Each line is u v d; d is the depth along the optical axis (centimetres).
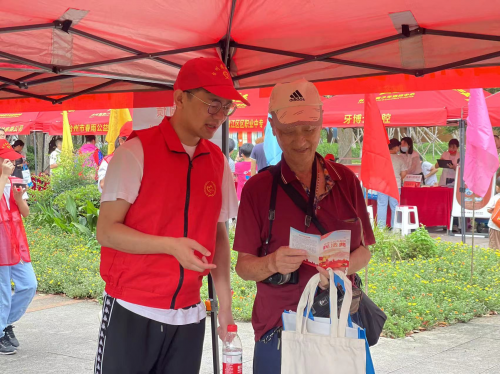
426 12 317
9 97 550
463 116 1186
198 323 293
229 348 272
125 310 276
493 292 791
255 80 448
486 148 850
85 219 1228
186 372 290
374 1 305
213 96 273
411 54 374
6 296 562
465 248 1110
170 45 371
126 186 270
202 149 292
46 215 1284
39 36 338
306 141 277
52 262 949
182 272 277
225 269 320
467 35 338
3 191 544
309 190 288
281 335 263
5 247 550
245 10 331
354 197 298
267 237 286
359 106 1263
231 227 1257
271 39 374
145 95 511
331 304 252
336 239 258
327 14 327
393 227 1363
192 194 283
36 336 645
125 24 329
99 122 1583
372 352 583
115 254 279
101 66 393
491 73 405
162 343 281
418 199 1462
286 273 262
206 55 400
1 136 1266
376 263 959
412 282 803
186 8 314
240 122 1241
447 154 1550
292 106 273
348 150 2103
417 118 1190
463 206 1228
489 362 553
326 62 405
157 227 275
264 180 289
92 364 557
